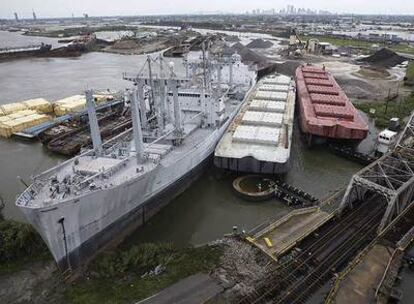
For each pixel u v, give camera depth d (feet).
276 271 81.82
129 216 100.94
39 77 361.30
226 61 207.00
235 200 123.34
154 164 104.88
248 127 152.56
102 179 94.99
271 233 95.04
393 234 91.15
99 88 304.50
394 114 209.46
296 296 74.43
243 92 202.80
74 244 84.84
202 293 75.72
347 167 149.07
